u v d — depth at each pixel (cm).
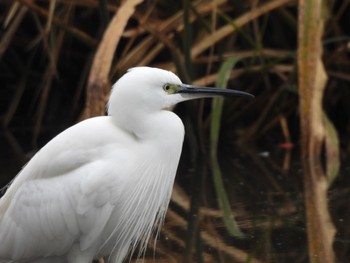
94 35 1552
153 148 829
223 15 1351
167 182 856
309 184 1182
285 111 1473
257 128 1462
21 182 843
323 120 1317
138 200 840
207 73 1375
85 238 825
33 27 1577
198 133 1395
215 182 1229
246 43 1450
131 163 820
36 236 830
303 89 1258
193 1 1423
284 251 909
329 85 1457
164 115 834
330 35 1479
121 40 1495
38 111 1590
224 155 1384
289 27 1500
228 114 1488
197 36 1419
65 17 1398
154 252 937
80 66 1622
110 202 815
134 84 817
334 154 1287
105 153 817
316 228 985
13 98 1584
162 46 1355
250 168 1295
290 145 1423
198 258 905
